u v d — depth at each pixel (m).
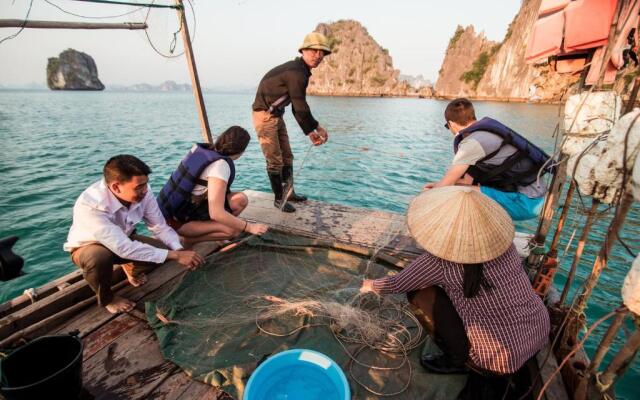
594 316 4.08
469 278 1.68
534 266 2.71
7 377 1.72
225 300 2.76
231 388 1.98
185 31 4.05
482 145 2.80
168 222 3.26
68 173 10.00
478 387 2.10
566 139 2.08
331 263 3.24
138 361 2.19
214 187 2.89
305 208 4.38
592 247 5.55
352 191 9.00
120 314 2.60
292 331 2.44
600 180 1.64
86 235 2.39
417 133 20.28
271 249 3.45
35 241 5.89
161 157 12.52
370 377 2.11
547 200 2.55
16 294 4.62
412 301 2.09
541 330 1.85
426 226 1.76
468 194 1.69
